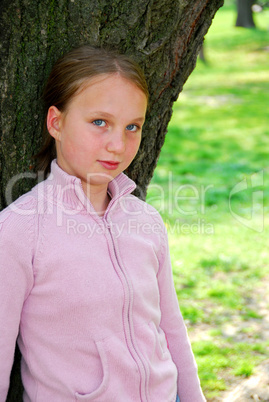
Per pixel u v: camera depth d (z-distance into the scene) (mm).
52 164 1478
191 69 1795
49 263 1361
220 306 4090
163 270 1618
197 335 3676
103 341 1382
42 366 1405
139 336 1452
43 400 1415
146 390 1440
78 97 1383
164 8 1608
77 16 1552
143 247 1520
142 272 1494
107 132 1398
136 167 1861
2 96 1561
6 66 1540
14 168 1638
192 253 4988
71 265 1377
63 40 1568
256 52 19594
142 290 1471
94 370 1387
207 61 18219
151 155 1889
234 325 3814
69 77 1388
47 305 1376
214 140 9547
